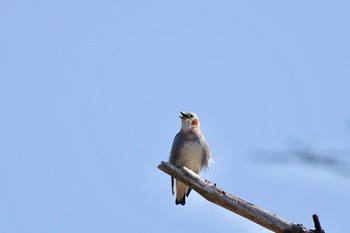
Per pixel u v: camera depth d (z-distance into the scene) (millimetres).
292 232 10914
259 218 11070
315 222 10711
